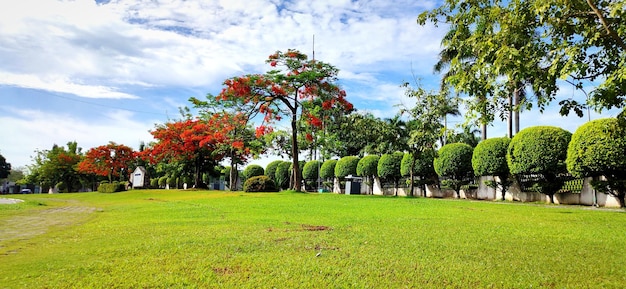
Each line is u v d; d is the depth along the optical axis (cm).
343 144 4172
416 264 500
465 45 622
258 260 518
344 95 2364
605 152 1303
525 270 473
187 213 1240
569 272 467
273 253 563
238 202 1691
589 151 1345
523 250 584
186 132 3384
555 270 475
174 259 527
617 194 1332
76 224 1048
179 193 2916
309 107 2311
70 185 5447
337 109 2472
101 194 3488
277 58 2253
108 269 480
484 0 613
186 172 4088
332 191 3506
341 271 467
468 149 2161
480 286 415
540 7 517
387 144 3197
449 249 590
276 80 2234
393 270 473
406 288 408
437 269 479
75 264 507
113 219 1137
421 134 2069
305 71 2225
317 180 3750
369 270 472
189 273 459
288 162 3984
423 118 2069
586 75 577
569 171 1453
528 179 1748
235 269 477
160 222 987
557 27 559
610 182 1317
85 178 5522
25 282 426
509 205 1455
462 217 1012
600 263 507
